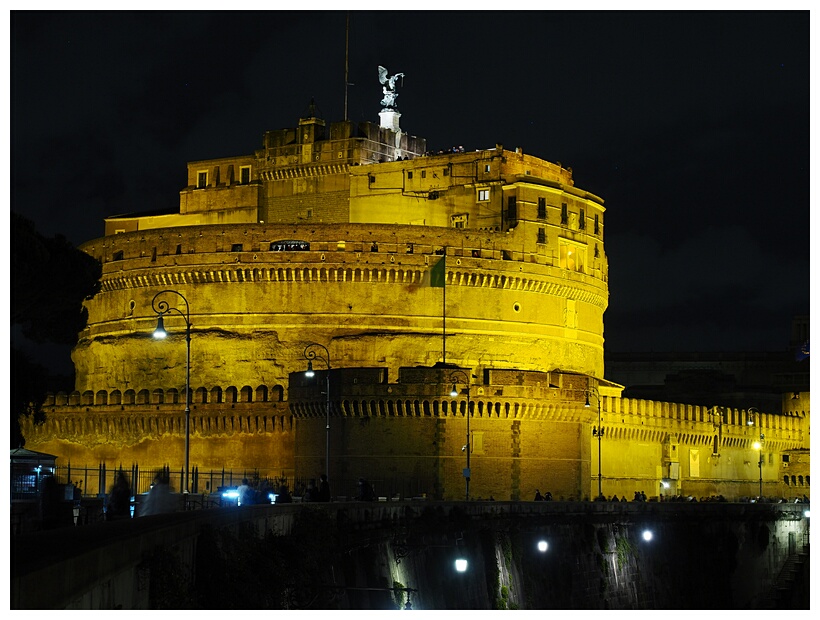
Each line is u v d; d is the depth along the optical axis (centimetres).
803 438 18438
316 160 15738
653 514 11406
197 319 14375
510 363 14488
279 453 12888
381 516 7438
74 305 6475
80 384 15550
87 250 15388
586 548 10262
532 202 14762
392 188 15362
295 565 5747
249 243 14238
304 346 14050
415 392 11706
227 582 4519
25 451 8844
